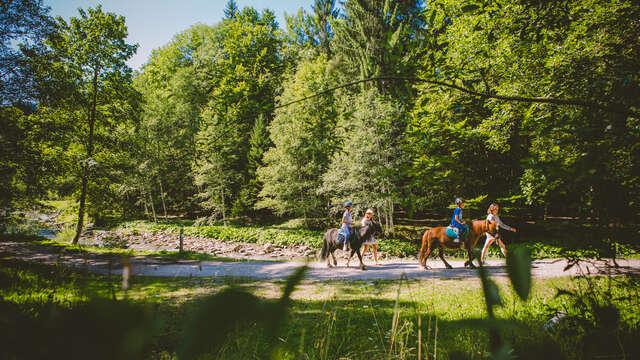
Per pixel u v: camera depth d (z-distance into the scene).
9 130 10.33
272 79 28.66
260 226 26.19
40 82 11.75
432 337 2.74
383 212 19.45
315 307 3.88
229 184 27.91
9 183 10.49
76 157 14.74
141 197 29.92
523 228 9.34
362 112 16.03
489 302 0.43
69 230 19.97
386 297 5.75
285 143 21.36
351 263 12.77
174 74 33.28
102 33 15.81
